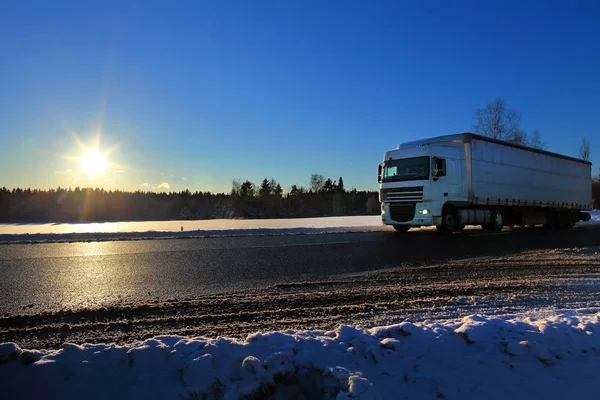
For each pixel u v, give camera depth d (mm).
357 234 17109
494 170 18000
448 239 14750
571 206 23719
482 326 3801
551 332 3832
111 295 6148
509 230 20891
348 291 6496
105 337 4320
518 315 4992
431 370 3281
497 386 3201
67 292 6320
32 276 7613
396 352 3381
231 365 3041
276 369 3039
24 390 2799
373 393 2877
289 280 7371
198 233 16688
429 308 5512
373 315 5168
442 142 17172
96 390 2844
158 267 8648
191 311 5301
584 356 3625
